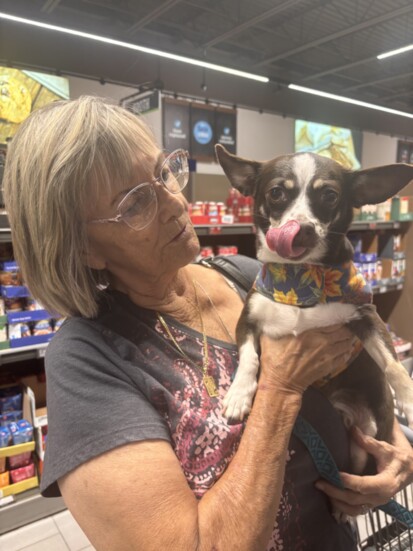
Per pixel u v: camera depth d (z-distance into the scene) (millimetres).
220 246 3553
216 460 893
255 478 812
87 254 946
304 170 1059
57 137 862
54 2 4910
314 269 1014
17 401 2709
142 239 930
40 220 875
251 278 1340
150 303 1042
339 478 1025
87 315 968
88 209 900
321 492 1064
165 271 1013
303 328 989
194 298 1135
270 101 7762
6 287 2439
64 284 927
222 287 1256
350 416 1161
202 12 5840
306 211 1019
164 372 942
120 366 905
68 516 2578
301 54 7395
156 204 932
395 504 1256
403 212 4141
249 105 7465
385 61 7875
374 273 4027
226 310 1183
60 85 3314
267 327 1040
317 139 7824
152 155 946
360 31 6672
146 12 5527
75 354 889
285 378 922
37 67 5027
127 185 901
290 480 991
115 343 944
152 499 745
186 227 1022
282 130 7457
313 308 990
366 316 1047
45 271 918
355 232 4090
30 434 2549
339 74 8320
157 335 990
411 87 9234
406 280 4242
